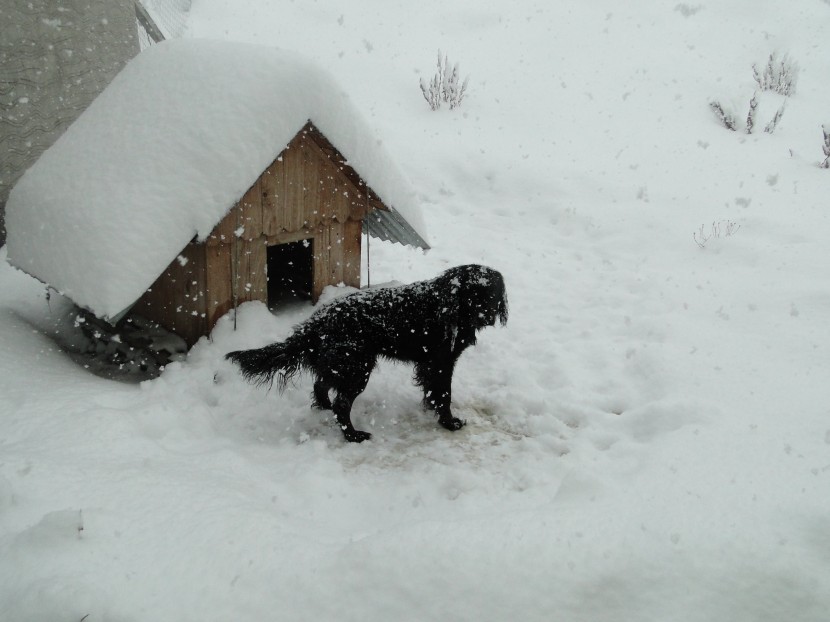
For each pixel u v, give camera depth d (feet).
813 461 10.81
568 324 19.29
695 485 10.25
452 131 35.09
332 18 46.91
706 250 23.90
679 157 32.17
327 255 17.78
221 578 8.13
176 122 14.51
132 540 8.46
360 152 15.92
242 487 10.54
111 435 11.21
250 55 15.08
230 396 14.10
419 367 14.03
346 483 11.60
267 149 14.17
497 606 7.97
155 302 16.14
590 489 10.34
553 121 35.96
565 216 27.99
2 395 12.25
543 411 14.76
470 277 13.20
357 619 7.93
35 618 7.27
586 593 8.16
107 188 13.94
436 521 9.11
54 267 13.99
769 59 39.19
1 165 21.48
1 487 9.02
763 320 17.93
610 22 47.37
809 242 23.38
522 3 51.24
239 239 15.33
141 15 30.96
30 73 22.49
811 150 32.96
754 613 8.11
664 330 17.81
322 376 13.24
